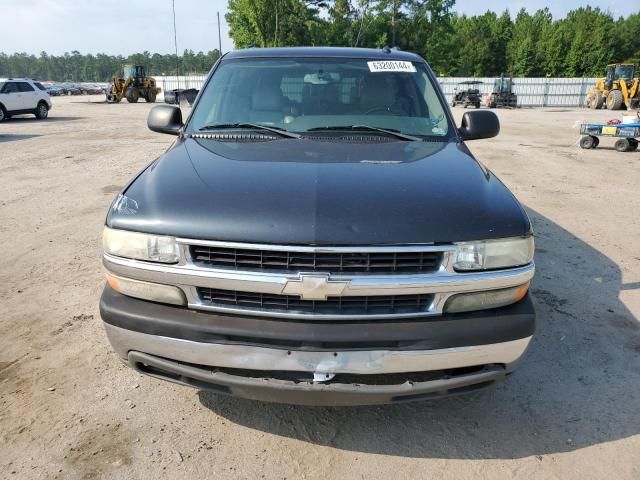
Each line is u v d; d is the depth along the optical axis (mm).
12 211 6414
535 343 3387
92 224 5883
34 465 2303
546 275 4535
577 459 2395
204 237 2080
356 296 2074
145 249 2162
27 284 4215
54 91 65500
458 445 2477
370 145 2930
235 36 52531
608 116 27359
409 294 2090
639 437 2537
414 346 2084
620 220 6379
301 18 49938
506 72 71562
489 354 2158
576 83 46250
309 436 2520
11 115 19703
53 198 7090
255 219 2074
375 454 2414
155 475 2264
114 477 2246
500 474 2305
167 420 2609
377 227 2049
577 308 3896
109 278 2293
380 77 3541
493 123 3475
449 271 2092
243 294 2119
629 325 3646
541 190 8039
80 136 14695
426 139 3146
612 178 9148
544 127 19875
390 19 53875
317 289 2031
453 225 2104
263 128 3180
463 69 70250
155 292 2193
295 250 2010
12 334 3412
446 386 2164
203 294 2164
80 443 2438
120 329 2230
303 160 2607
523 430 2580
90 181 8227
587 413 2709
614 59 68688
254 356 2100
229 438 2496
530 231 2238
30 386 2859
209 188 2281
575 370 3090
